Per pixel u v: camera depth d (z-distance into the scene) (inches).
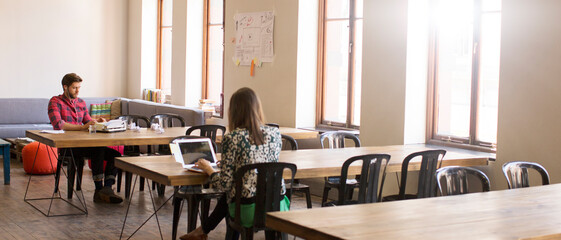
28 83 417.7
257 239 198.7
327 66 295.0
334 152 207.2
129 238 195.5
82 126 245.6
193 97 382.6
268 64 306.8
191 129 240.4
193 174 154.3
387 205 119.9
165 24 433.1
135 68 445.7
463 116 235.1
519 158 201.5
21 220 216.7
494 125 223.0
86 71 439.8
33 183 287.7
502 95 206.4
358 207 117.1
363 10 257.9
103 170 249.1
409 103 242.2
